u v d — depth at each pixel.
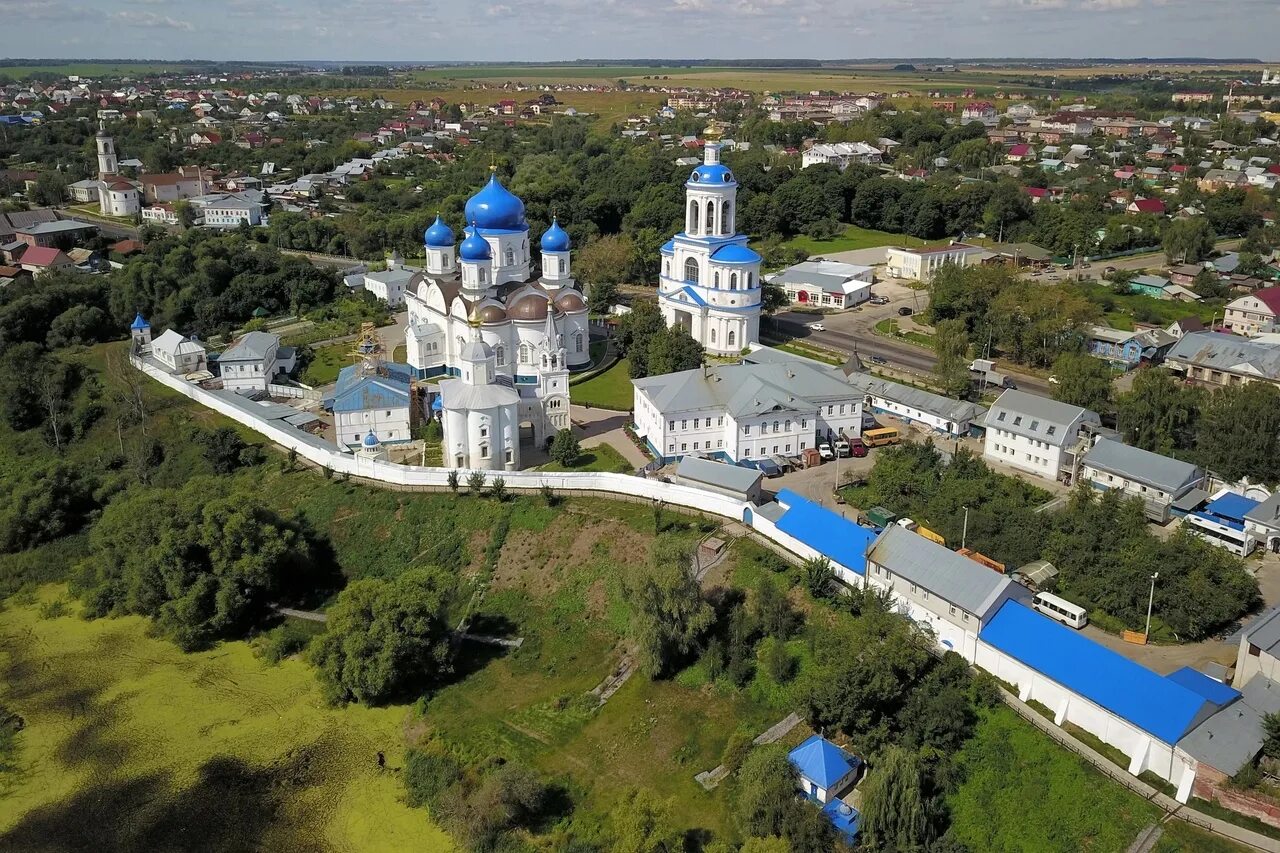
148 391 179.75
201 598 116.56
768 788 79.81
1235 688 86.19
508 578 120.62
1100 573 103.06
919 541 100.56
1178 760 78.44
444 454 143.25
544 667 107.25
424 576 107.00
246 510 119.44
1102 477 126.88
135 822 89.62
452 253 177.62
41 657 114.50
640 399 148.62
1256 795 75.00
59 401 177.00
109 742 99.56
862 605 98.62
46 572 134.50
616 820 78.12
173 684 109.00
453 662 108.25
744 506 118.75
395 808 90.44
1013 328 184.50
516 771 87.06
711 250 188.25
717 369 145.38
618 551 118.62
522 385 151.50
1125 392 154.25
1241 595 98.56
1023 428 134.75
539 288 172.12
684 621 100.06
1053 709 87.31
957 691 87.56
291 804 91.12
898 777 77.44
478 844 85.00
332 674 104.56
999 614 93.00
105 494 148.62
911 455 131.25
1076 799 79.62
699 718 95.50
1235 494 119.44
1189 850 74.38
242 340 182.62
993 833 79.50
